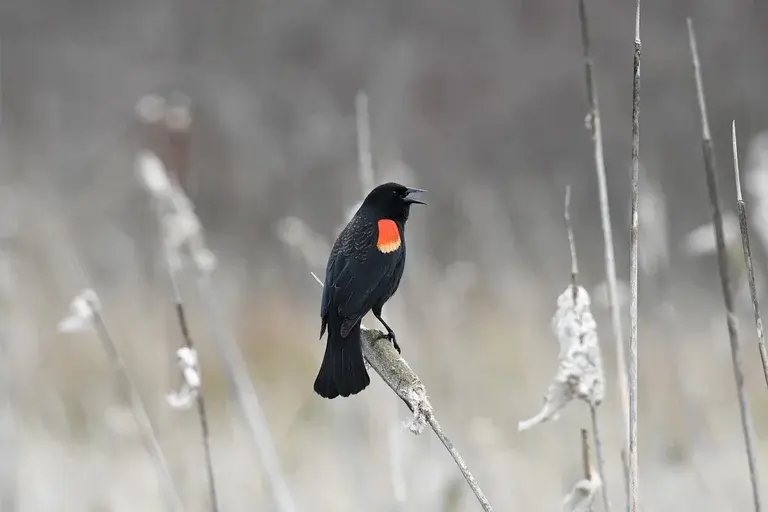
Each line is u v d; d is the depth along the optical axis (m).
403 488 6.64
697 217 19.69
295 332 14.26
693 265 13.75
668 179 21.95
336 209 24.23
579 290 4.72
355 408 9.45
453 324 11.48
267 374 12.99
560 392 4.66
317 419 11.29
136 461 10.09
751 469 5.22
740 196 4.54
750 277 4.49
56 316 12.78
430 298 11.51
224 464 9.55
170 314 11.71
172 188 7.75
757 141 6.41
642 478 9.05
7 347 9.71
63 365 11.80
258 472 9.21
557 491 8.73
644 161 22.00
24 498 8.89
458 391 10.34
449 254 15.73
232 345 7.50
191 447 9.98
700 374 10.45
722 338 11.52
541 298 14.08
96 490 9.12
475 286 14.55
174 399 5.48
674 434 9.05
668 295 7.76
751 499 8.62
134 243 15.77
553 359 12.16
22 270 13.30
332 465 9.66
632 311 4.52
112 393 10.95
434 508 7.81
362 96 6.98
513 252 15.02
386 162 11.15
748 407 5.26
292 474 9.58
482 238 15.10
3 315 10.07
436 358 10.73
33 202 15.69
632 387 4.53
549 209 19.52
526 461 9.58
